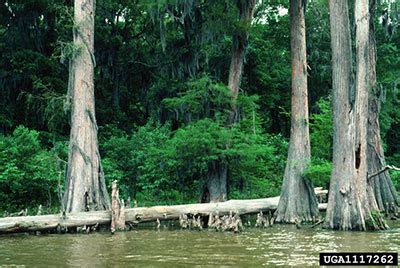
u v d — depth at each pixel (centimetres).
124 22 3969
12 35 3262
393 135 4491
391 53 4016
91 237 1611
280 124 4238
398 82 3775
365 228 1717
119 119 3600
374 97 2634
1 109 3123
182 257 1209
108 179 2664
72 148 1959
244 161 2573
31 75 3066
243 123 2697
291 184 2205
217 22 2703
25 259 1182
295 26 2344
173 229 1869
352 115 1767
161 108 3253
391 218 2389
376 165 2542
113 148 2912
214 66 3194
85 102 2012
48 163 2392
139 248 1366
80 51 2044
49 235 1661
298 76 2319
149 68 3728
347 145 1761
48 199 2511
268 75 3894
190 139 2395
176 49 3195
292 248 1355
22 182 2409
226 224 1820
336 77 1819
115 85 3681
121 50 3662
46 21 3338
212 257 1209
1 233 1598
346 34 1836
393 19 3148
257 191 2834
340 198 1767
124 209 1806
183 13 2598
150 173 2692
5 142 2481
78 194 1889
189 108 2661
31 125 3188
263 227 1956
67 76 3419
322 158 2903
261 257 1208
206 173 2588
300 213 2169
